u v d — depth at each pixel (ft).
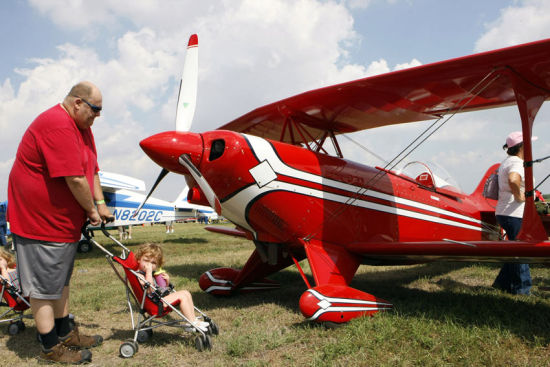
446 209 17.24
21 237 7.92
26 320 12.30
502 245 10.23
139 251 10.16
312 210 12.68
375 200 14.29
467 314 10.64
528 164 10.06
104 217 9.39
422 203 16.12
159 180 12.71
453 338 8.59
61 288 8.29
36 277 7.99
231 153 11.46
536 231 9.87
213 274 15.21
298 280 18.44
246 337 9.55
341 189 13.41
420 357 7.75
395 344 8.61
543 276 17.10
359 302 11.12
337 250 13.25
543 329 9.21
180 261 26.55
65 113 7.92
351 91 12.69
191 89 13.01
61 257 8.13
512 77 10.25
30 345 9.82
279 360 8.29
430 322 9.70
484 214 19.19
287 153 12.50
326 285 11.32
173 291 10.09
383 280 18.07
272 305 13.10
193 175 11.24
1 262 11.10
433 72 10.98
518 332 8.98
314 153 13.29
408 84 11.91
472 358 7.59
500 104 13.53
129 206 44.78
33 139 7.75
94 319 11.97
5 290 10.75
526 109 10.36
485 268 20.04
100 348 9.37
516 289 13.56
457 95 12.75
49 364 8.43
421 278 18.06
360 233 13.80
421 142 11.80
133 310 12.91
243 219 12.55
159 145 11.10
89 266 24.89
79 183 7.83
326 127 15.96
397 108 14.08
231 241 43.86
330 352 8.31
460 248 10.91
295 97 13.64
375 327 9.84
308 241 12.80
